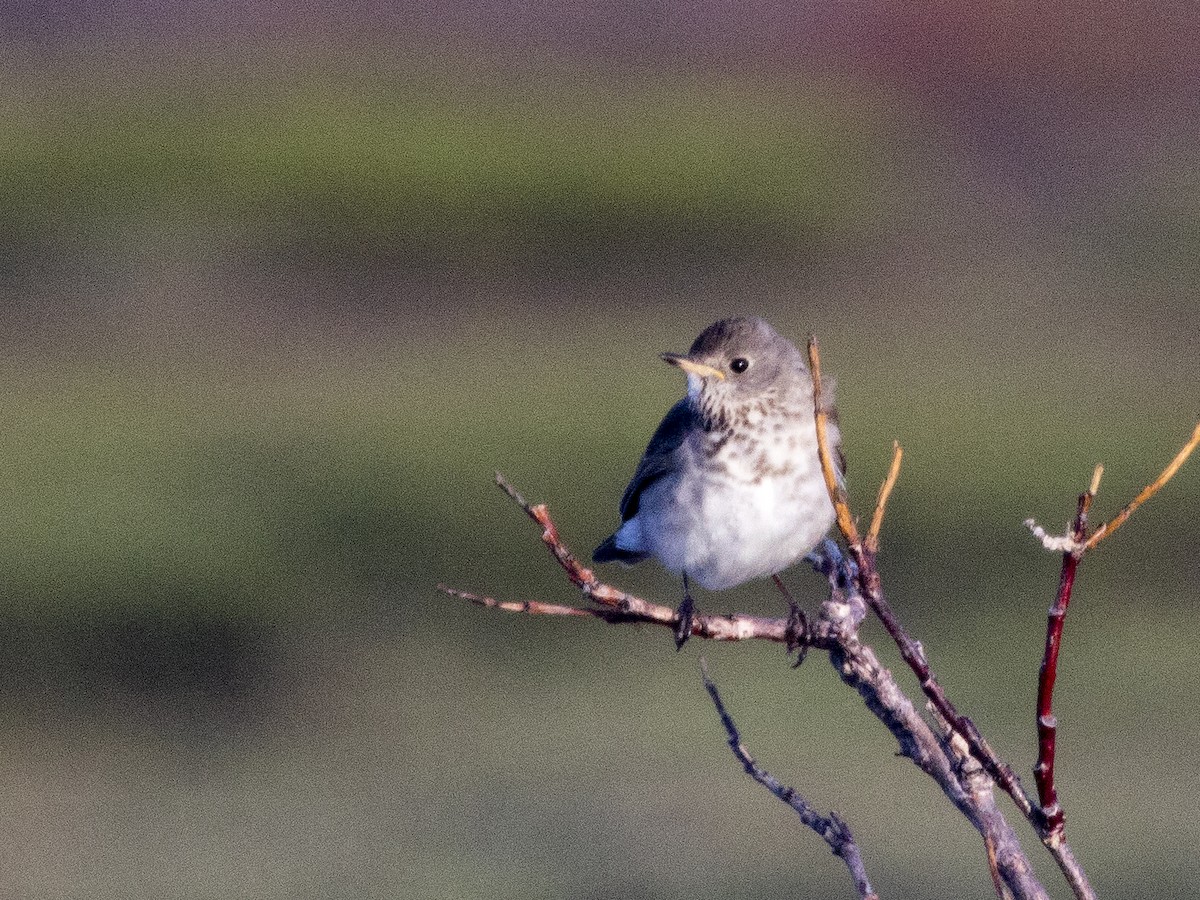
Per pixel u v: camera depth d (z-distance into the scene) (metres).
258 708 17.73
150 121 39.91
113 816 14.83
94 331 35.16
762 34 50.78
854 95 45.88
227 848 14.15
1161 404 28.02
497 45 50.53
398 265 38.62
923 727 5.36
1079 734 15.93
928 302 36.88
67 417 27.44
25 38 48.03
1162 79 45.91
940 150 44.53
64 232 37.72
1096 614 19.50
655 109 43.59
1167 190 42.09
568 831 14.07
